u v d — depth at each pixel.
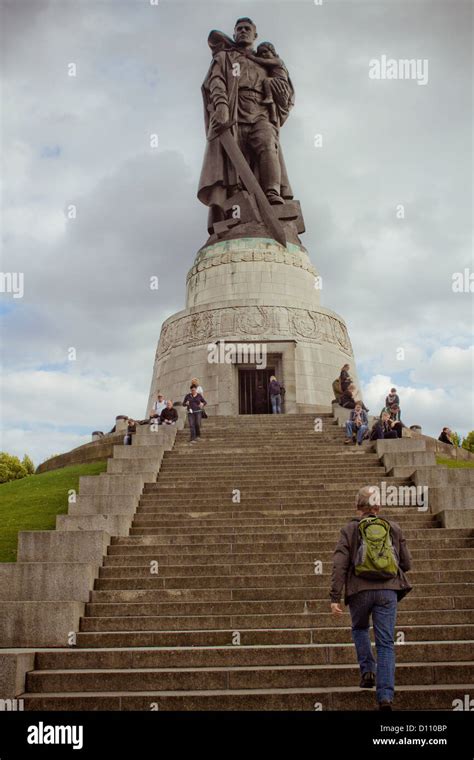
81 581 12.69
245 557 14.27
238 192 39.53
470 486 16.89
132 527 16.34
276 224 38.47
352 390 27.23
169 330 37.62
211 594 12.88
